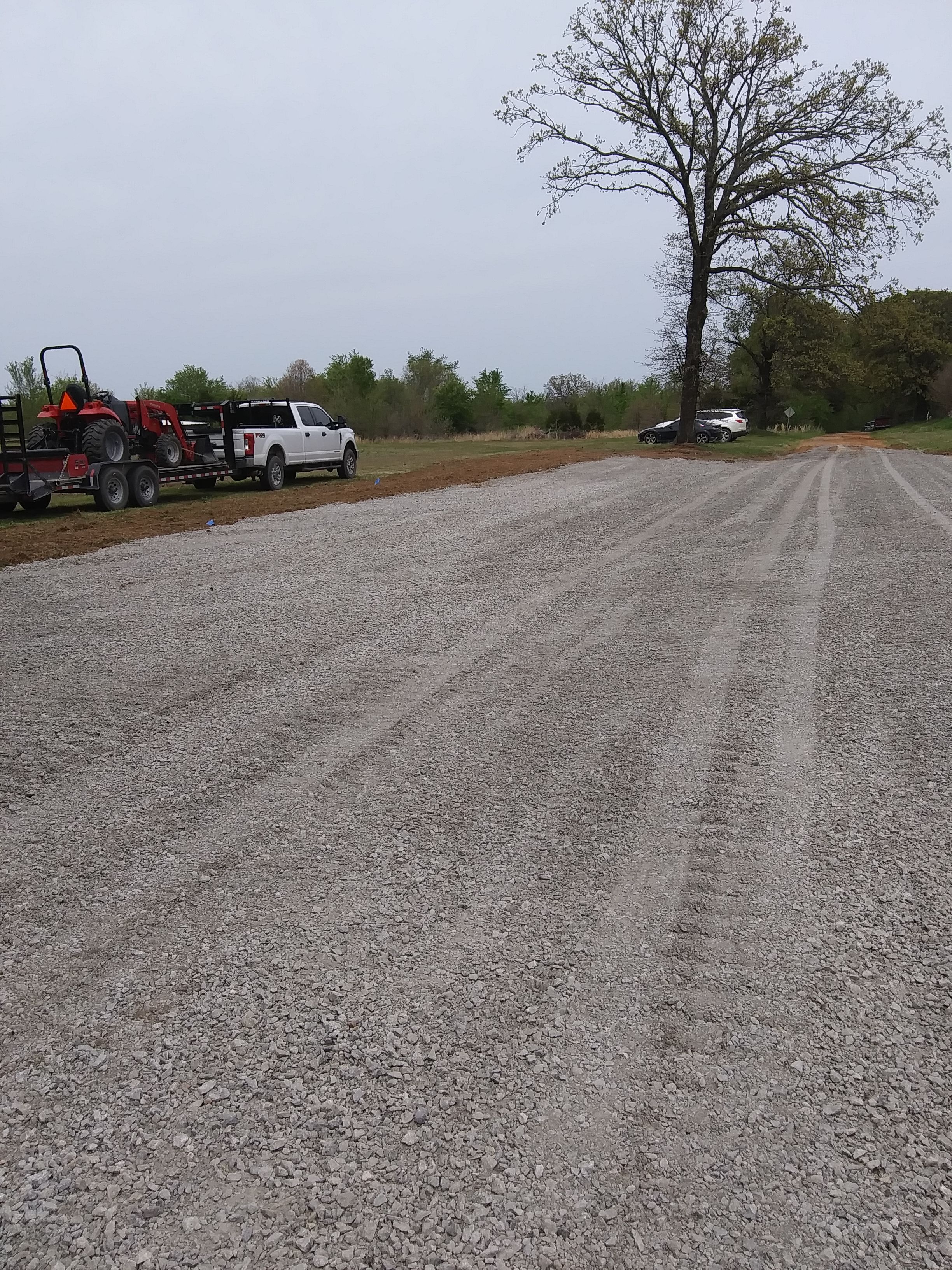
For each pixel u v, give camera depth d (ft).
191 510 57.00
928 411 284.41
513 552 37.81
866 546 34.83
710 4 115.24
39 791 15.15
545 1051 8.89
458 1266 6.72
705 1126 7.93
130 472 59.77
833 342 139.64
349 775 15.55
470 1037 9.12
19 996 9.97
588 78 120.47
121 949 10.77
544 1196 7.28
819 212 116.47
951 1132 7.77
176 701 19.53
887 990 9.63
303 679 20.99
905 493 52.90
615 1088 8.39
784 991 9.68
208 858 12.82
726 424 145.28
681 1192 7.27
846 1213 7.06
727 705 18.38
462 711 18.63
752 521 44.11
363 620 26.68
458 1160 7.64
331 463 79.15
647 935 10.75
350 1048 9.00
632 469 82.38
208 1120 8.15
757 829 13.19
